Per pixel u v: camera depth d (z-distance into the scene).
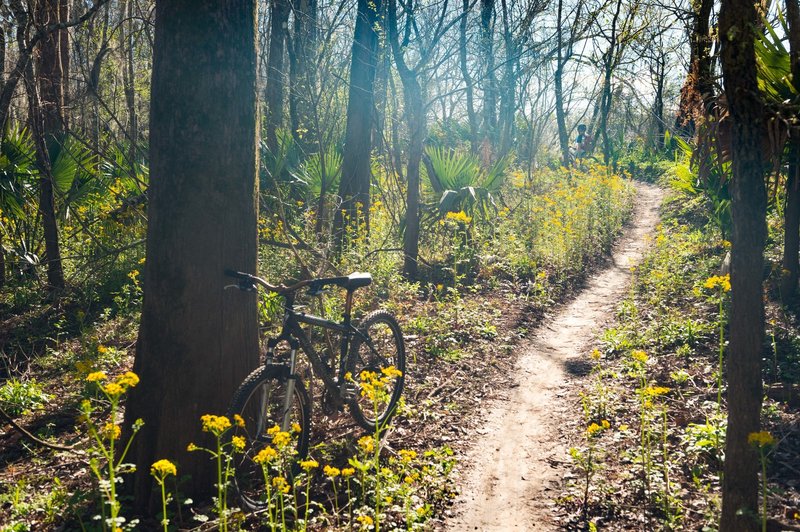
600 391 5.29
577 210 12.62
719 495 3.77
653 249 11.40
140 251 9.84
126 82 12.66
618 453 4.46
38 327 8.31
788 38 5.83
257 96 4.10
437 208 10.64
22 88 10.28
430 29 9.86
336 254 8.91
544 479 4.26
